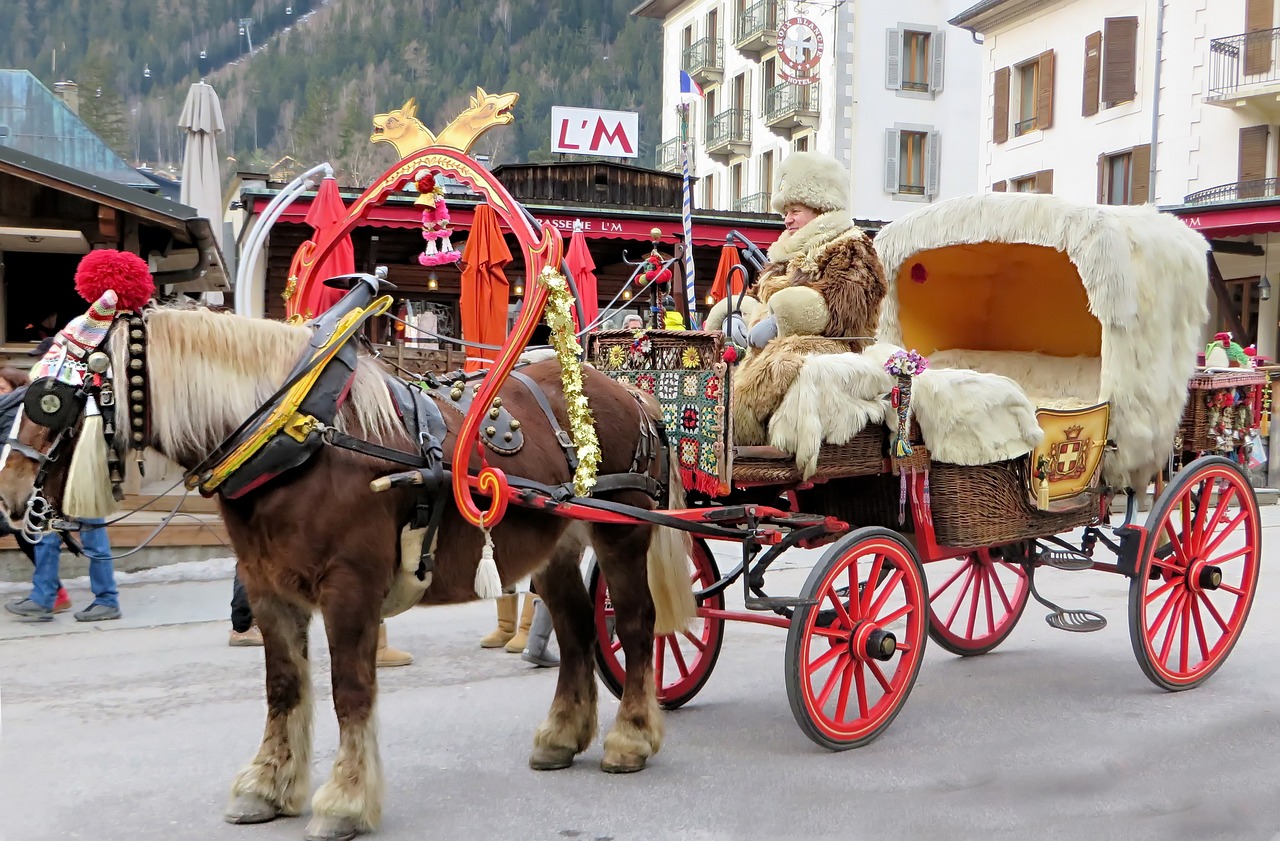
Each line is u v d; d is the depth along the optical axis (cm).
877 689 596
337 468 379
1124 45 2325
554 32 9456
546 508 429
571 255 998
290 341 394
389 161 5356
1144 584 575
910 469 524
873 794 436
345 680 380
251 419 372
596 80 8331
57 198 973
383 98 8519
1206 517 645
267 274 1480
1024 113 2619
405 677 620
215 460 374
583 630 480
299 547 376
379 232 1385
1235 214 1444
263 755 407
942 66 3039
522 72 8569
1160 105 2258
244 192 1231
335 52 9300
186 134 1240
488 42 9331
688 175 623
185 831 395
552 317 426
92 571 755
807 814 415
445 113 8325
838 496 567
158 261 1129
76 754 482
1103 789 441
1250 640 702
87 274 364
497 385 399
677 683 560
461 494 390
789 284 561
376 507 385
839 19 2945
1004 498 548
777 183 590
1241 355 1124
